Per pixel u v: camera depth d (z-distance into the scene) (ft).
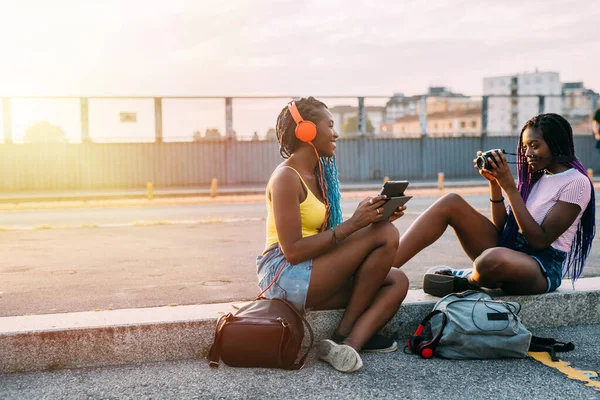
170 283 15.53
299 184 9.52
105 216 40.55
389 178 97.35
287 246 9.34
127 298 13.70
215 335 9.45
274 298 9.59
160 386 8.86
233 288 14.83
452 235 25.00
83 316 10.43
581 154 103.96
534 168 11.25
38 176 83.82
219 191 72.38
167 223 32.32
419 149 98.63
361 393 8.52
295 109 9.78
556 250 11.23
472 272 11.74
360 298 9.82
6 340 9.53
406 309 11.07
